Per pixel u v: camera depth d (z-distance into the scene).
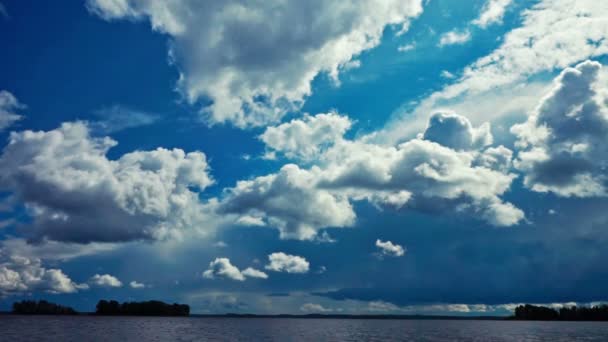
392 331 183.12
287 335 146.12
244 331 171.75
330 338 131.38
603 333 157.88
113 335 127.25
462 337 138.75
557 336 141.50
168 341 110.50
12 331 137.88
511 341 120.50
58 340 106.31
